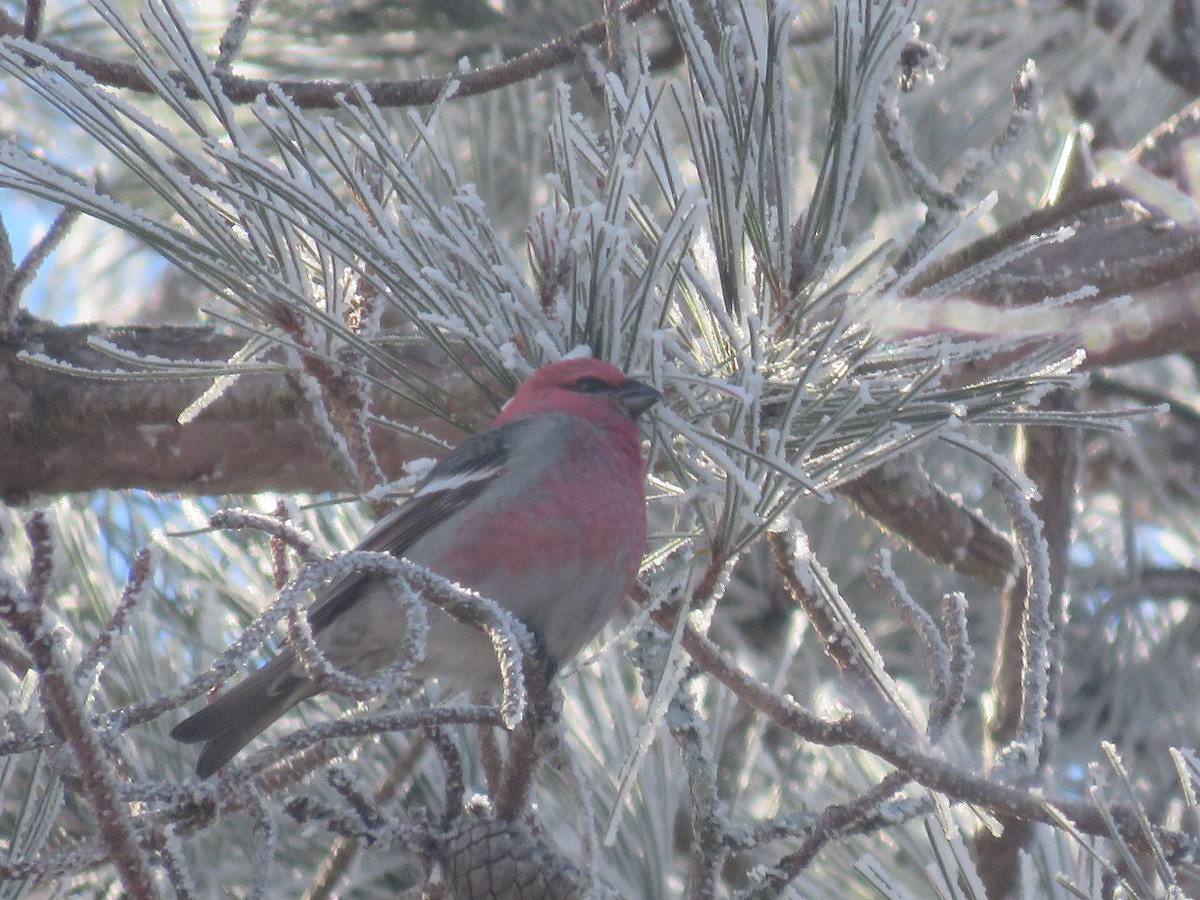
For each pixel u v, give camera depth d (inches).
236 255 201.3
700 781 209.9
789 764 296.7
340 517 298.8
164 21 192.7
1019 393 201.2
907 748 196.4
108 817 164.4
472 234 202.8
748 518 199.0
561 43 272.2
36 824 196.5
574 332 207.5
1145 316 270.2
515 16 383.9
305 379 225.0
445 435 279.7
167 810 186.5
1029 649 234.2
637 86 193.0
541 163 361.1
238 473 293.4
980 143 355.6
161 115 338.0
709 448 184.4
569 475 234.5
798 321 203.0
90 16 366.6
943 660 227.0
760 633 374.0
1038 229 234.5
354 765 268.7
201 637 285.1
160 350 295.6
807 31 329.7
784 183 199.8
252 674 235.9
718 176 196.5
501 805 198.5
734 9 217.6
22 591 152.9
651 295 195.2
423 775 269.0
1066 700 369.1
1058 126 370.9
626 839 261.0
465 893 194.2
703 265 213.9
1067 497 302.2
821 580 229.8
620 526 238.8
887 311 182.4
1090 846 181.2
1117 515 421.7
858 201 352.8
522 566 237.1
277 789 209.8
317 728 188.7
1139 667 372.2
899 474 289.4
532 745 192.2
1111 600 384.2
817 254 201.3
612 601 244.2
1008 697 278.8
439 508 239.6
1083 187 277.3
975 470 387.9
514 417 239.1
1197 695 370.9
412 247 203.2
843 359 202.7
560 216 206.7
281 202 209.5
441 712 192.4
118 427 287.9
